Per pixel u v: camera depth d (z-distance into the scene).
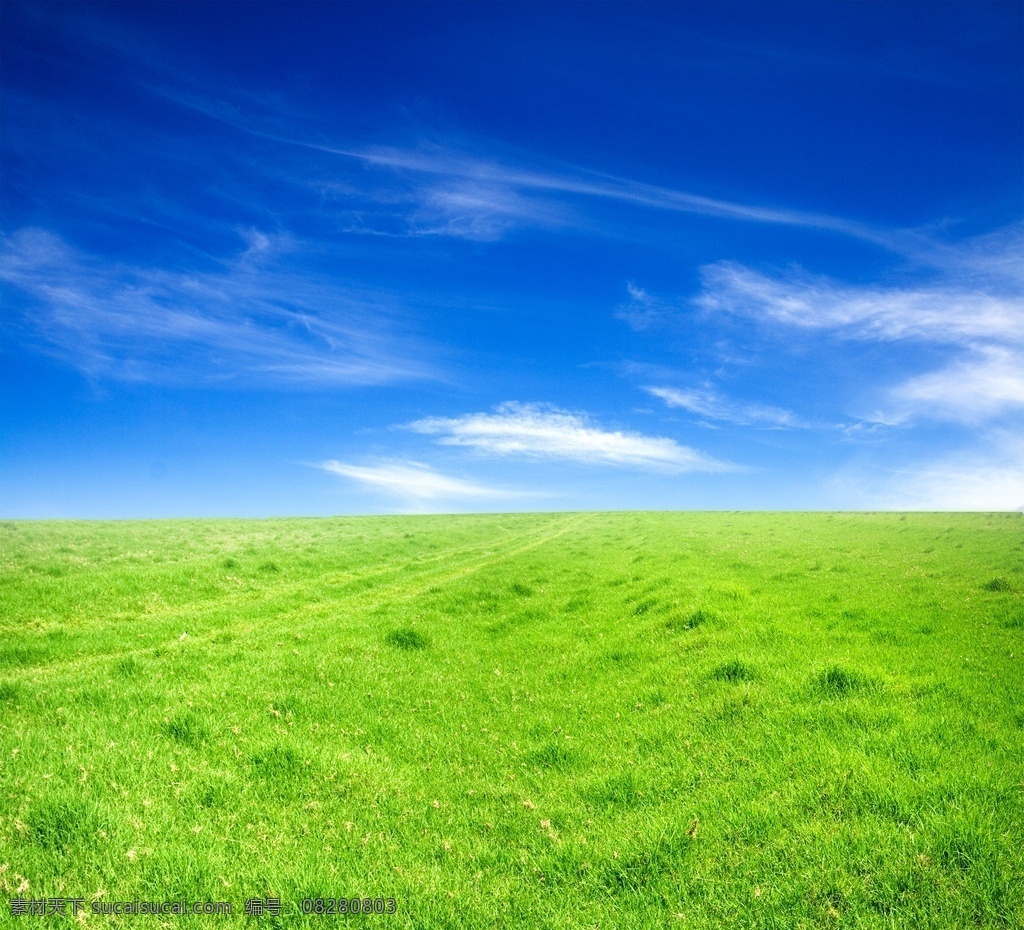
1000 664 11.78
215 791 8.11
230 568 27.83
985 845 6.05
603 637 16.36
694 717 10.39
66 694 11.27
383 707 11.88
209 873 6.44
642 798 8.10
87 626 18.66
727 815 7.25
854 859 6.12
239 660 14.18
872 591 19.41
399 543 42.84
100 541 39.53
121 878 6.32
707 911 5.82
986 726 8.95
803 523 51.72
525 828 7.65
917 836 6.30
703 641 14.17
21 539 38.72
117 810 7.38
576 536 52.69
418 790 8.69
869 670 11.02
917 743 8.39
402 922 5.92
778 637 13.77
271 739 9.62
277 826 7.54
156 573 24.61
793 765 8.22
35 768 8.35
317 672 13.43
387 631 16.88
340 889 6.23
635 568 28.08
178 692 11.61
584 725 10.94
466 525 63.88
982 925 5.32
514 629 18.34
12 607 19.91
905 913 5.47
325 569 31.48
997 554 27.98
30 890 6.04
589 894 6.29
